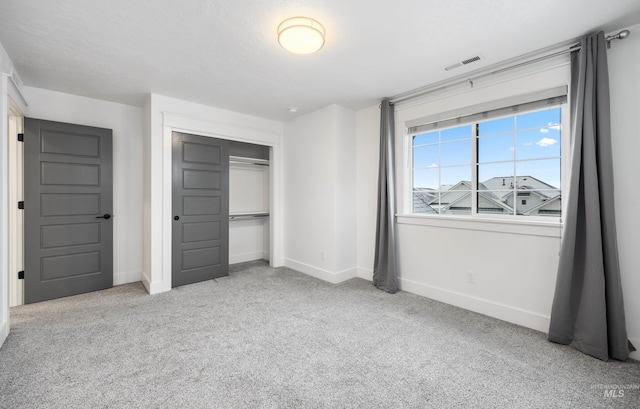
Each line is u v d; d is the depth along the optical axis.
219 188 3.86
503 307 2.60
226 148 3.91
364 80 2.88
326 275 3.77
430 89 3.05
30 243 2.93
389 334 2.33
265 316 2.67
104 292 3.29
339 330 2.39
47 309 2.79
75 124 3.18
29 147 2.91
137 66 2.57
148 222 3.36
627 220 2.00
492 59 2.43
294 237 4.32
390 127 3.41
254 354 2.03
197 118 3.59
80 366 1.86
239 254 4.89
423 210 3.39
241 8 1.78
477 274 2.78
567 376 1.79
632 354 1.97
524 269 2.49
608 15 1.83
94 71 2.67
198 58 2.43
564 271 2.13
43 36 2.08
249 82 2.94
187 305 2.92
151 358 1.96
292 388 1.67
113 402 1.54
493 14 1.83
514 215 2.67
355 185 3.94
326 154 3.75
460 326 2.47
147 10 1.80
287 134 4.40
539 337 2.28
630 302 1.99
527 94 2.45
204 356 1.99
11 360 1.92
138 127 3.71
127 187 3.64
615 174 2.03
